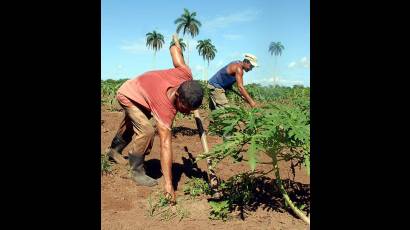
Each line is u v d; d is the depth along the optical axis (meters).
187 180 3.94
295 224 2.95
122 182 3.78
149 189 3.65
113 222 2.91
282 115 2.93
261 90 21.02
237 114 3.05
